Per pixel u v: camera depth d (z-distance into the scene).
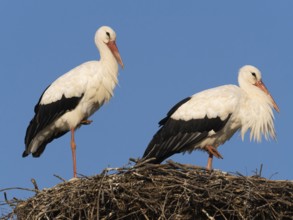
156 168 14.44
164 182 14.30
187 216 14.19
